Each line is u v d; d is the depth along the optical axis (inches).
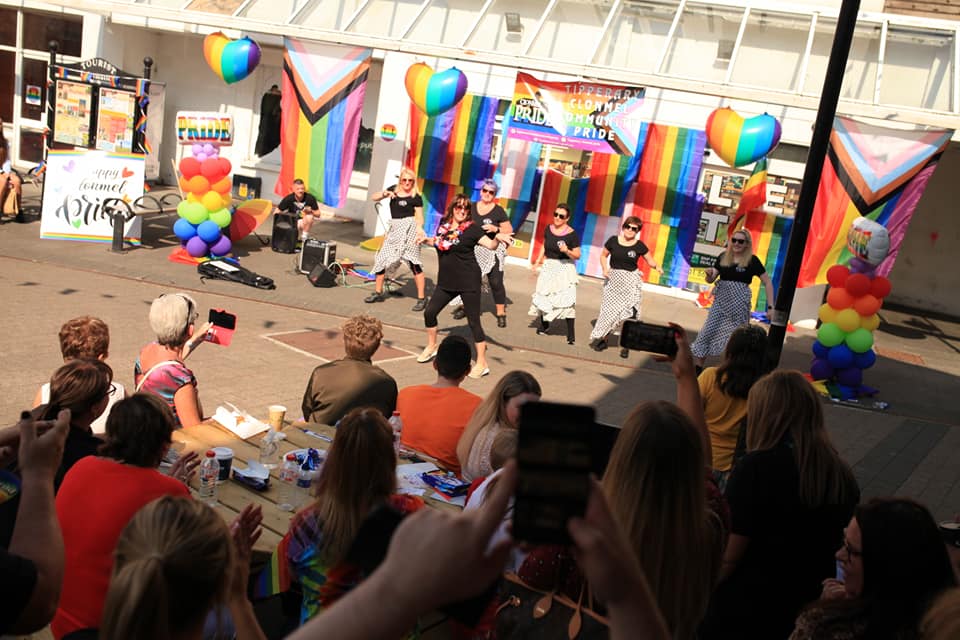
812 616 88.7
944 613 72.1
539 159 560.7
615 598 34.7
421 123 577.9
